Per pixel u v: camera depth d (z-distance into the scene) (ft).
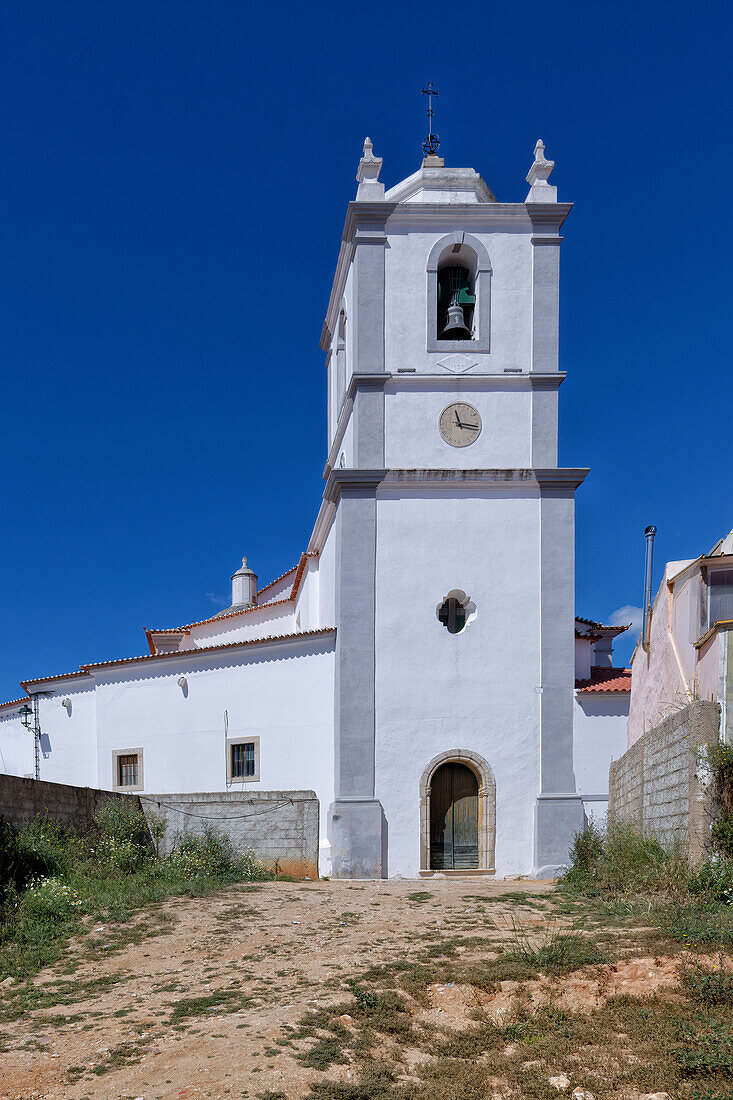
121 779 84.28
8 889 45.85
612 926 38.06
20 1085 25.91
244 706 77.92
